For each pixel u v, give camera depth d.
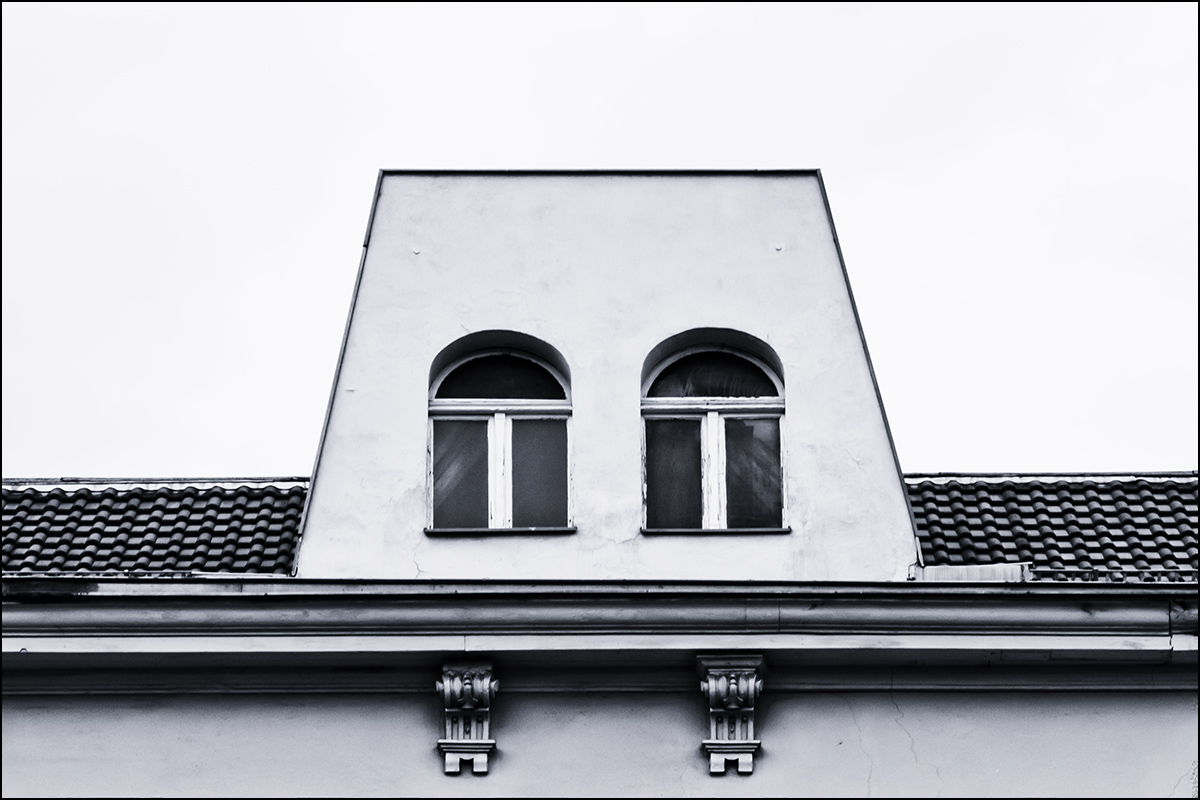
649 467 14.61
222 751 13.34
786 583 13.21
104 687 13.49
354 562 13.94
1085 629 13.31
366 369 14.59
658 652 13.24
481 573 13.91
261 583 13.22
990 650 13.30
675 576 13.91
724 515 14.44
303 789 13.22
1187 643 13.29
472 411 14.70
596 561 13.96
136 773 13.28
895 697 13.53
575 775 13.25
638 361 14.66
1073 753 13.37
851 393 14.55
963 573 13.84
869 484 14.23
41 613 13.19
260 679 13.48
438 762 13.30
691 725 13.42
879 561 13.97
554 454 14.66
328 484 14.17
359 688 13.48
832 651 13.27
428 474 14.42
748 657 13.25
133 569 14.48
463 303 14.87
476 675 13.23
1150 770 13.32
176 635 13.23
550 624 13.23
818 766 13.30
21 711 13.47
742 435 14.72
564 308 14.87
